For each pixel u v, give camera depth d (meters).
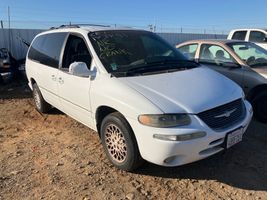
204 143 3.93
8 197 4.06
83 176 4.49
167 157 3.93
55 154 5.22
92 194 4.07
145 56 5.17
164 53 5.42
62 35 5.99
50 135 6.07
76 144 5.58
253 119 6.63
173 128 3.86
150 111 3.93
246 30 12.88
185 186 4.20
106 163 4.82
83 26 5.84
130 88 4.29
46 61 6.37
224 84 4.69
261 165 4.68
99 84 4.68
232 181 4.29
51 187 4.25
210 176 4.41
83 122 5.39
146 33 5.78
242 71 6.73
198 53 7.74
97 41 5.18
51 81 6.07
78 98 5.20
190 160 3.99
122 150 4.43
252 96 6.67
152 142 3.92
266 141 5.50
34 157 5.14
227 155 4.96
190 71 4.95
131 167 4.38
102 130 4.68
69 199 3.98
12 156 5.20
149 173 4.50
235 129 4.18
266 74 6.43
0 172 4.68
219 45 7.33
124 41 5.32
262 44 12.04
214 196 3.97
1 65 11.40
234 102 4.39
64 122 6.74
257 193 4.02
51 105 6.93
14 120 7.09
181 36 22.00
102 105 4.59
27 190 4.20
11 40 15.48
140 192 4.09
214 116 4.07
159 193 4.06
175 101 4.04
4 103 8.71
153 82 4.43
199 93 4.23
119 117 4.32
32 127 6.58
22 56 15.81
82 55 5.27
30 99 9.07
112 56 4.96
